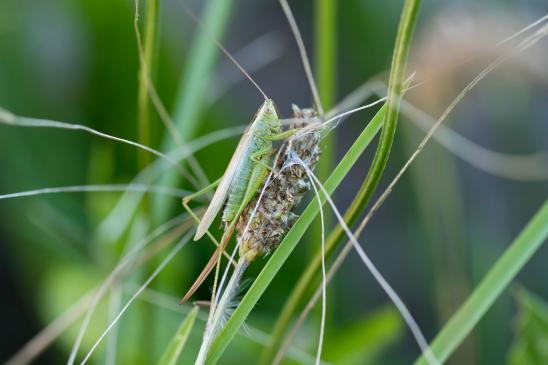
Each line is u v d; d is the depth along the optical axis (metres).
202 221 0.22
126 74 0.32
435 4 0.37
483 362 0.30
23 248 0.30
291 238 0.21
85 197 0.32
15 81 0.32
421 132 0.30
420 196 0.30
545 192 0.37
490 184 0.38
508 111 0.32
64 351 0.27
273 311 0.30
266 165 0.22
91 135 0.32
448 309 0.30
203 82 0.26
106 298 0.28
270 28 0.45
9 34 0.33
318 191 0.21
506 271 0.21
